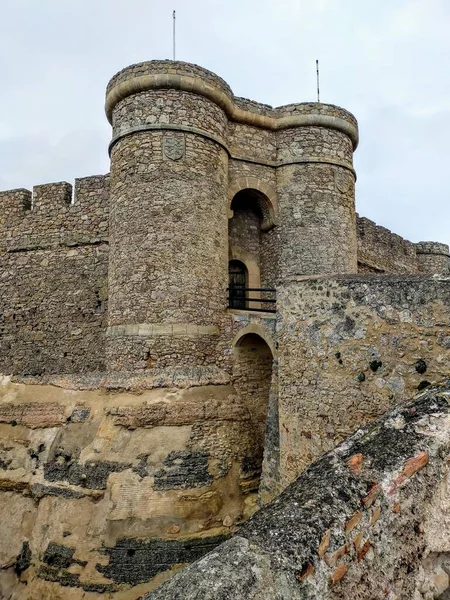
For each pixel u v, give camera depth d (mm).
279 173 12516
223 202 11008
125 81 10422
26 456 9844
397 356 4504
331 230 12281
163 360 9562
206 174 10500
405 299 4500
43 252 12969
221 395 9711
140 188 10094
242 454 9406
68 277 12602
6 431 10453
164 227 9914
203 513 8414
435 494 2260
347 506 2062
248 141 12219
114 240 10461
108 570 7902
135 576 7840
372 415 4656
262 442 10031
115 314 10148
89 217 12680
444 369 4168
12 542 8938
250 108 12258
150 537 8055
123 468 8609
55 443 9625
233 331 10391
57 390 10586
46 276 12812
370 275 5254
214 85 10820
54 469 9242
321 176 12445
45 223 13070
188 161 10266
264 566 1812
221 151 11078
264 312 10727
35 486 9281
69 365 12133
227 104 11242
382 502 2107
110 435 9062
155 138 10211
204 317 10008
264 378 10695
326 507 2059
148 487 8414
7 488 9641
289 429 5746
